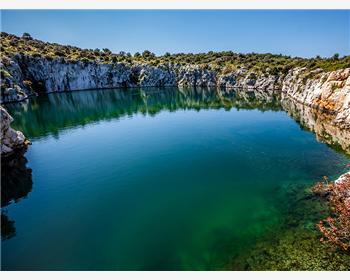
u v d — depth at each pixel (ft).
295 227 54.60
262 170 88.74
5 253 51.21
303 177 80.53
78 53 500.74
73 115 201.05
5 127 106.42
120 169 93.25
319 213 58.70
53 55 422.82
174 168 93.04
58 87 404.57
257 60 524.93
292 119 168.14
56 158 105.40
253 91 383.86
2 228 60.08
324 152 102.47
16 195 75.82
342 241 47.98
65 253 51.06
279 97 297.33
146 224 60.08
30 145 123.34
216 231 56.44
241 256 47.50
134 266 47.06
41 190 78.69
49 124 168.45
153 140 128.36
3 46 378.73
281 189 73.67
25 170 93.86
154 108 234.58
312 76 241.14
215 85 502.38
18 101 276.21
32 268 47.06
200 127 154.51
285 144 115.96
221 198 71.20
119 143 124.47
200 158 102.12
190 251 50.47
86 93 382.22
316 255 45.39
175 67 554.87
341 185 59.88
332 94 174.81
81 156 107.14
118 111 219.82
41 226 60.49
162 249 51.55
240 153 106.63
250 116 183.52
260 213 62.18
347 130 133.39
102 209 67.36
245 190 75.05
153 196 73.46
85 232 57.72
